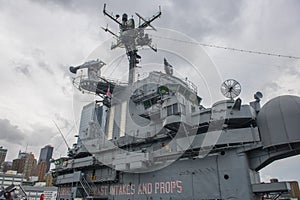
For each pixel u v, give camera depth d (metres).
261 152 12.46
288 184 10.56
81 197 18.39
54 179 22.23
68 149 22.02
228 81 13.69
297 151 11.67
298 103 11.60
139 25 21.05
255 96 14.23
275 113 11.72
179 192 13.35
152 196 14.27
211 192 12.34
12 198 16.78
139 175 15.48
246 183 11.53
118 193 16.11
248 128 12.62
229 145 12.77
